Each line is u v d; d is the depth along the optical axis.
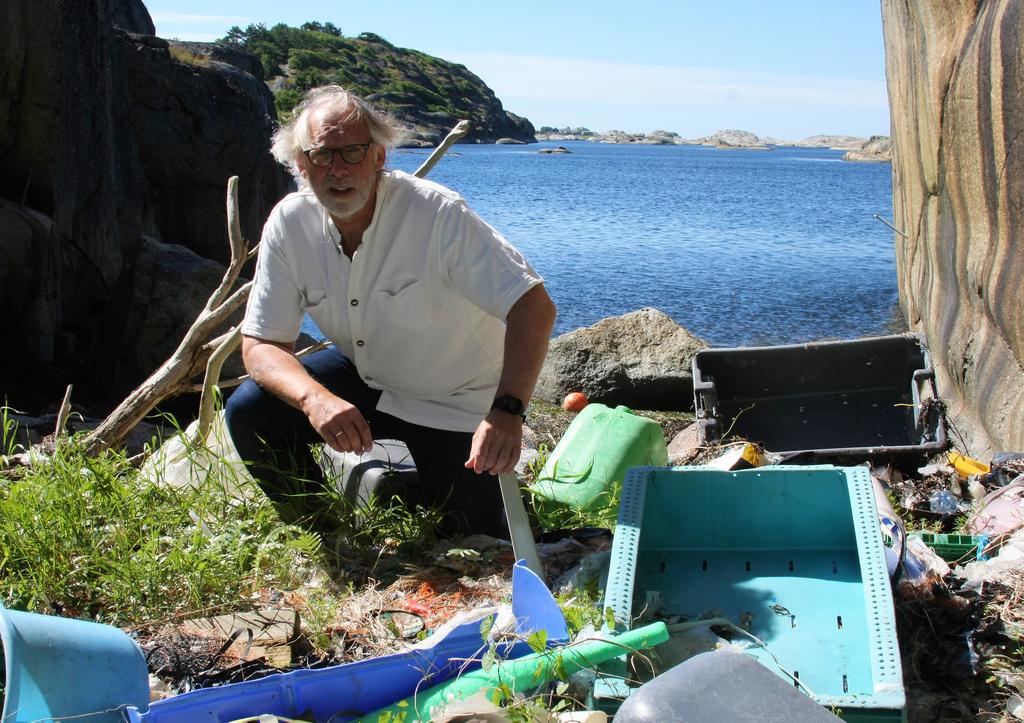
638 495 3.12
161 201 15.52
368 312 3.81
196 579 3.31
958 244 6.70
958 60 6.75
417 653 2.67
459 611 3.23
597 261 22.53
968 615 3.01
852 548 3.13
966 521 4.43
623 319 9.28
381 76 138.00
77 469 3.82
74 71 10.44
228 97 15.92
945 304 7.11
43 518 3.47
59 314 9.96
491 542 3.91
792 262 22.80
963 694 2.81
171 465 4.41
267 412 3.90
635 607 2.90
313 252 3.79
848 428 6.64
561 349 9.10
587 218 34.22
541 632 2.57
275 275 3.86
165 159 15.34
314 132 3.48
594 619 2.80
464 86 178.00
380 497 4.09
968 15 6.77
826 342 6.72
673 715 1.87
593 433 4.52
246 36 120.06
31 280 9.38
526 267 3.66
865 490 3.02
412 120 132.25
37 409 8.68
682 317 15.76
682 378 8.85
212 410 4.71
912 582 3.15
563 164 89.12
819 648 2.70
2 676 2.57
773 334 14.52
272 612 3.14
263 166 16.77
